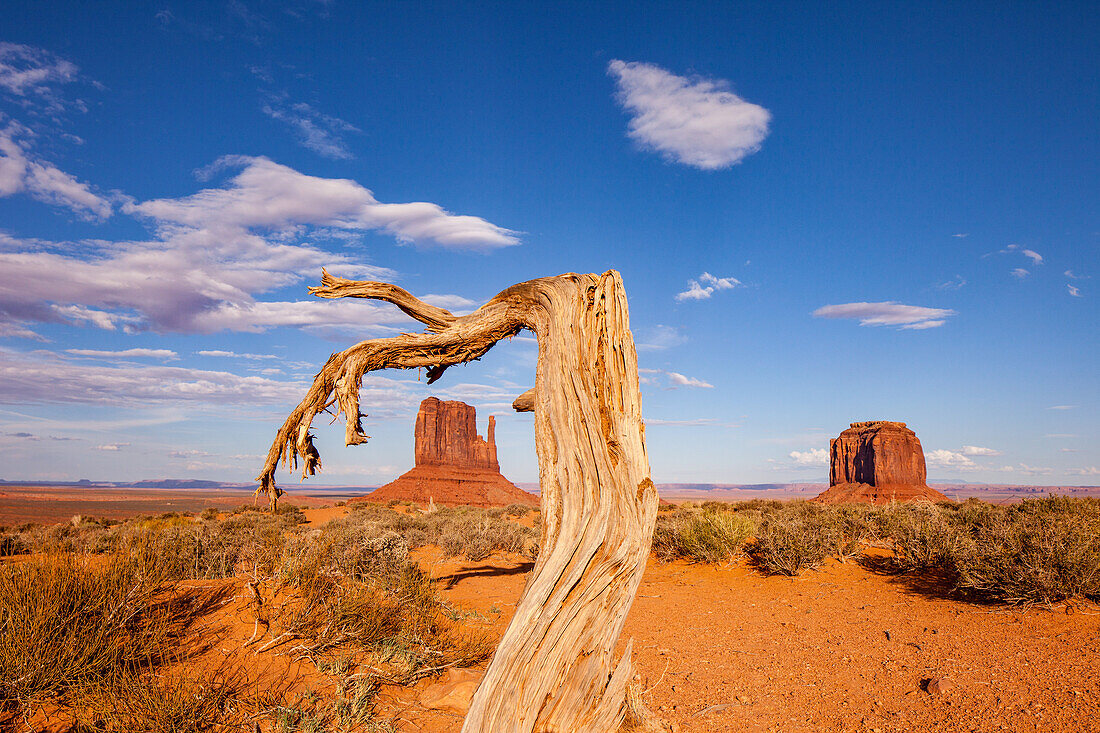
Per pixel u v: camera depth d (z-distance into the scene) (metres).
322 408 5.27
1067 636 6.80
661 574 13.02
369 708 5.15
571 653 3.68
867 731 4.94
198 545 11.16
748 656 7.25
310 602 6.42
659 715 5.51
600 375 4.21
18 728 4.21
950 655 6.60
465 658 6.64
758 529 14.67
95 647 4.89
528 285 4.72
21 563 5.96
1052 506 14.77
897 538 12.43
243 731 4.47
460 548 17.25
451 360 5.30
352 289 5.29
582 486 3.93
